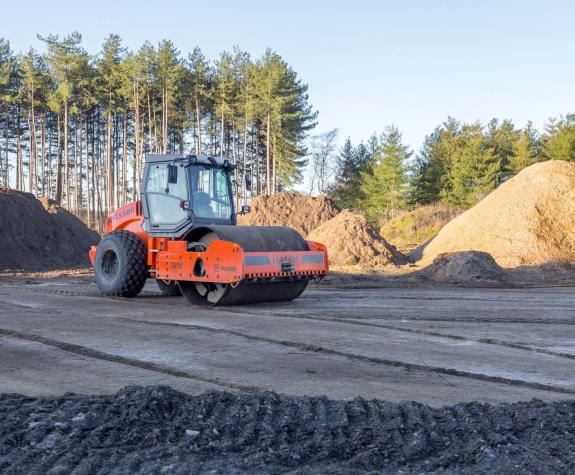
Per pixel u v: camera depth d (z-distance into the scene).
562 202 27.78
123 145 65.06
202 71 61.41
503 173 68.12
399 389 5.85
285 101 56.12
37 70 60.66
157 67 58.28
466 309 12.12
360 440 3.90
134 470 3.41
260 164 67.25
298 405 4.56
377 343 8.21
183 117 61.59
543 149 63.97
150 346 7.80
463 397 5.60
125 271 13.10
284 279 11.68
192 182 12.52
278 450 3.75
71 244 29.12
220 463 3.50
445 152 66.56
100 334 8.62
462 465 3.58
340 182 70.00
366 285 18.36
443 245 29.05
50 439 3.85
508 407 4.59
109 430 3.98
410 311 11.69
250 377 6.23
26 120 69.00
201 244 12.05
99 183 70.94
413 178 61.19
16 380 6.06
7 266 24.92
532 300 14.00
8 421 4.14
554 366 7.00
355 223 28.02
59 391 5.63
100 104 61.34
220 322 9.86
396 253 27.75
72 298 13.30
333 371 6.57
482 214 29.42
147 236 13.36
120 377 6.20
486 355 7.57
